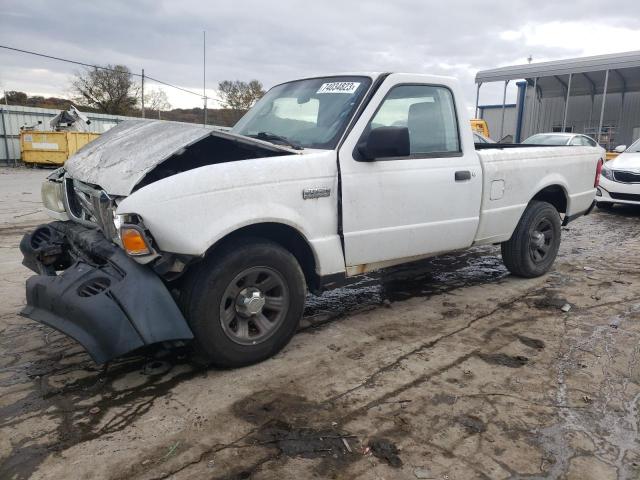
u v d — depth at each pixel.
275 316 3.52
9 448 2.56
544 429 2.74
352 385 3.20
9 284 5.17
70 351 3.66
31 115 25.27
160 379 3.27
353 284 5.36
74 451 2.54
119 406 2.95
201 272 3.18
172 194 2.96
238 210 3.17
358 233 3.77
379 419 2.83
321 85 4.28
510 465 2.45
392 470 2.41
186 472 2.39
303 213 3.47
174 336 2.96
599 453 2.54
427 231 4.20
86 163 3.61
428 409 2.93
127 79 45.22
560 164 5.43
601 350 3.72
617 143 24.23
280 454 2.52
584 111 25.28
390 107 3.96
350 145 3.71
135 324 2.86
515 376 3.32
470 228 4.55
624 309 4.58
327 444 2.60
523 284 5.36
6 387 3.16
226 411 2.90
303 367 3.44
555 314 4.46
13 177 18.30
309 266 3.76
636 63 17.42
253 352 3.40
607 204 10.62
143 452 2.53
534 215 5.25
